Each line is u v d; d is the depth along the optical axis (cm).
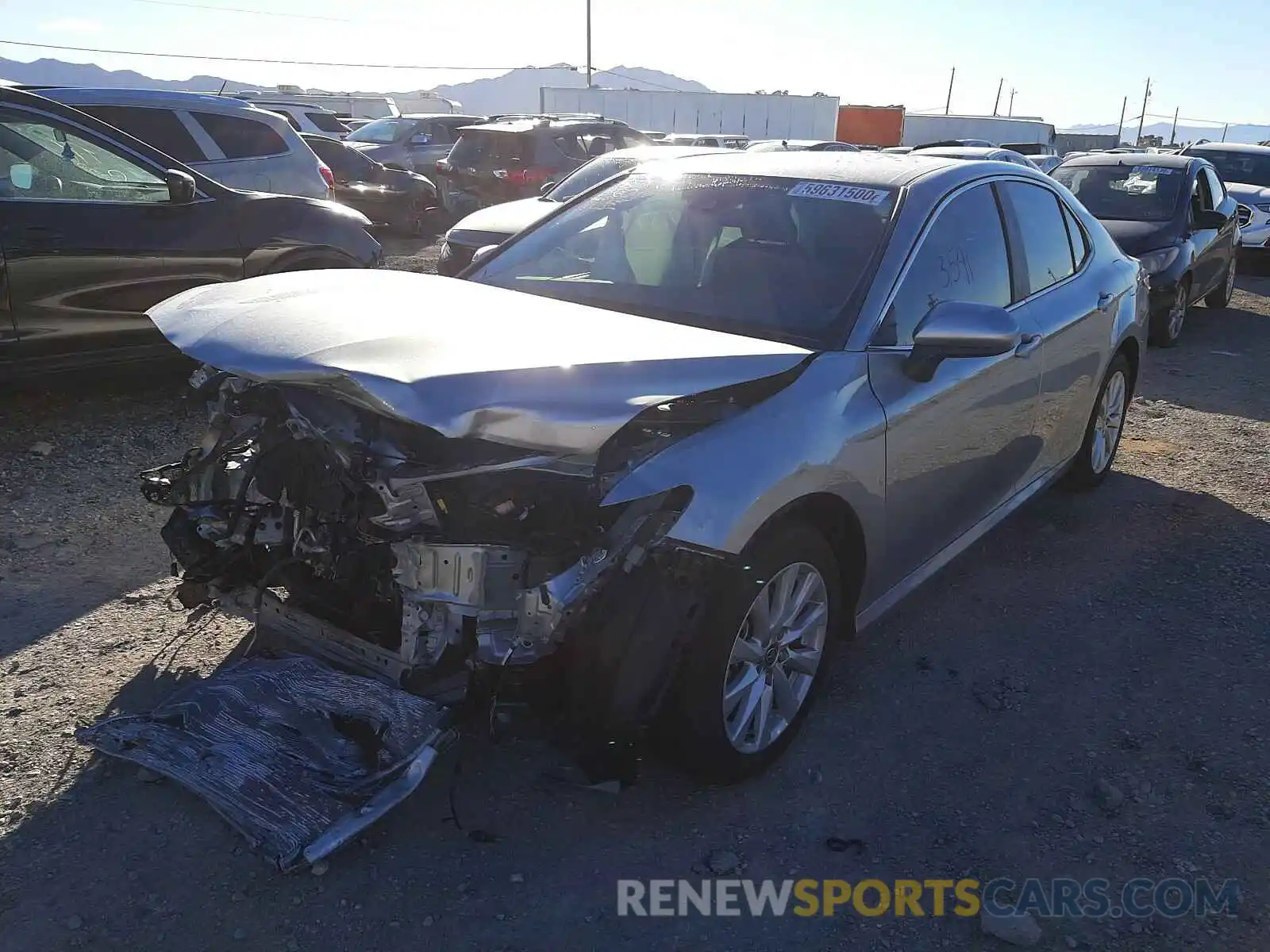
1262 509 532
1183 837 281
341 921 238
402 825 270
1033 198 435
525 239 404
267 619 301
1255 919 252
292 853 240
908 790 298
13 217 530
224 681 286
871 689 351
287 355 259
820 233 348
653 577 254
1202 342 984
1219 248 1055
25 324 541
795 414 283
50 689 320
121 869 250
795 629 301
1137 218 985
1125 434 664
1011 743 322
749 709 286
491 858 261
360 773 262
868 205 354
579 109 3781
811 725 328
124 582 396
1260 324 1094
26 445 538
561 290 362
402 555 256
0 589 384
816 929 245
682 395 255
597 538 254
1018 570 452
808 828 280
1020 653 379
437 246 1440
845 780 301
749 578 267
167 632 357
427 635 259
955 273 363
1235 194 1530
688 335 293
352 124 2564
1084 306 451
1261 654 382
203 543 298
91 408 606
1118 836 281
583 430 239
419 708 263
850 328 316
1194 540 488
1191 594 430
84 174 570
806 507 289
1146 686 358
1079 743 324
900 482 323
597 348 266
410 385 236
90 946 228
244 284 336
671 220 374
